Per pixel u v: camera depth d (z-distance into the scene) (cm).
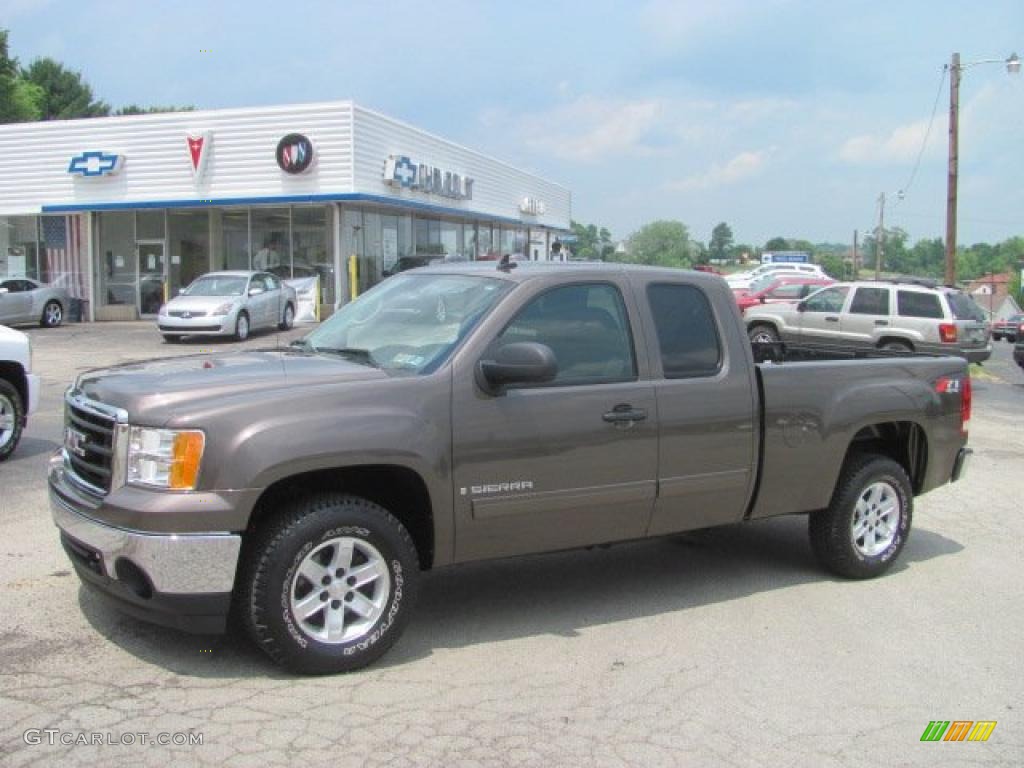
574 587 594
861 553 622
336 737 386
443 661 469
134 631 482
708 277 567
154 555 406
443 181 3291
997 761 390
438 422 457
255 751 371
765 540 720
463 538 473
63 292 2806
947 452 668
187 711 402
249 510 413
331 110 2702
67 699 409
